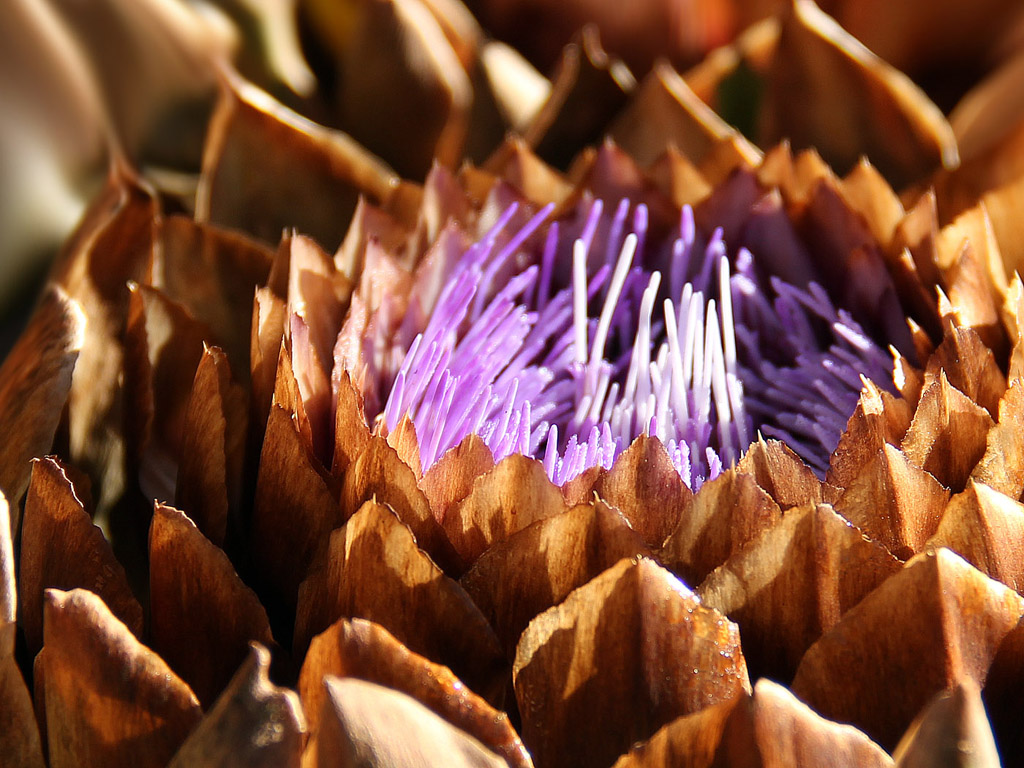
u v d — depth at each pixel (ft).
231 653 0.64
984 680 0.62
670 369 0.76
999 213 0.81
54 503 0.66
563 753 0.62
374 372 0.75
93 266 0.77
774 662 0.64
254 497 0.71
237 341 0.79
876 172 0.82
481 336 0.78
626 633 0.62
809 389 0.77
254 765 0.58
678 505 0.66
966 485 0.67
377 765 0.58
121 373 0.76
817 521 0.62
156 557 0.65
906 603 0.61
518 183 0.83
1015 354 0.70
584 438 0.75
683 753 0.60
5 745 0.63
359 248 0.79
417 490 0.65
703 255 0.82
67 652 0.61
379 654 0.60
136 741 0.62
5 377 0.74
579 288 0.78
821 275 0.81
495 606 0.64
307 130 0.83
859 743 0.59
